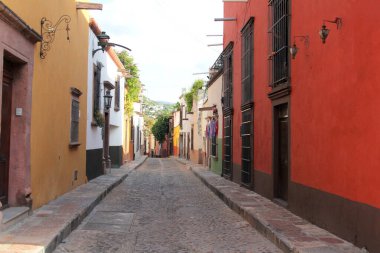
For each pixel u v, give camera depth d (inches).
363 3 248.1
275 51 435.5
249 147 565.0
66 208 375.9
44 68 374.3
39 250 235.3
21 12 308.5
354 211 259.1
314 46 326.0
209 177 783.1
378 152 231.3
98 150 731.4
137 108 1759.4
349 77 266.7
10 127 324.2
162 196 557.9
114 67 940.0
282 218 352.8
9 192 324.5
